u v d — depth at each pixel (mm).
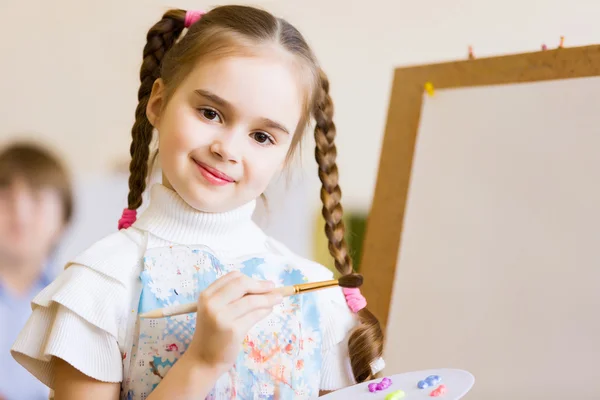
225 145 819
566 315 1043
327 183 1054
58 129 2166
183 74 854
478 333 1135
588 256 1033
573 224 1057
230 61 824
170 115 844
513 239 1119
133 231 891
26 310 1914
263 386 873
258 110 823
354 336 981
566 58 1101
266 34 862
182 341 834
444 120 1238
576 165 1067
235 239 922
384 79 2271
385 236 1282
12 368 1848
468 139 1200
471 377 827
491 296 1131
